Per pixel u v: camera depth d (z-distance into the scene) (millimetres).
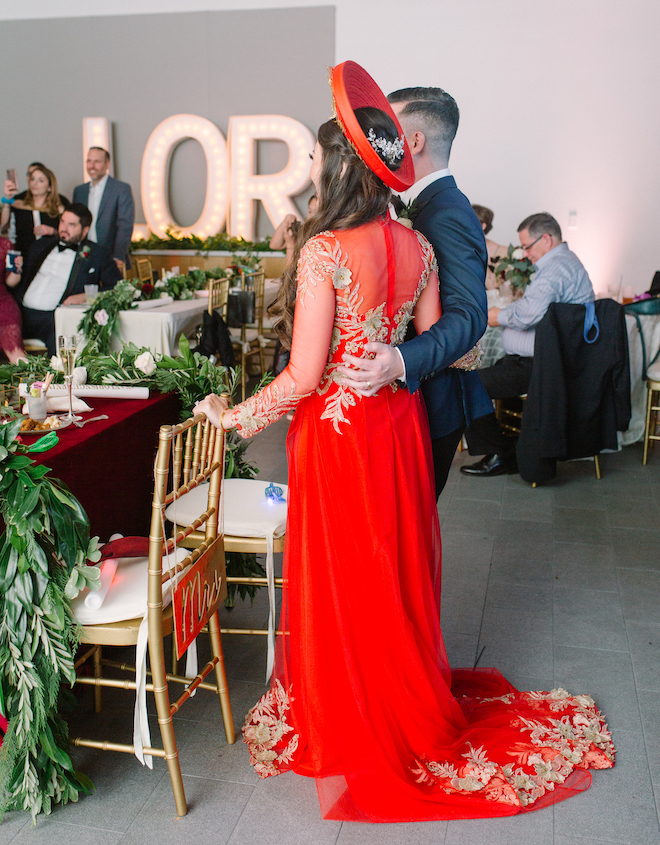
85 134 8414
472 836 1749
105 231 7484
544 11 6984
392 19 7410
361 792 1819
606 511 3930
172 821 1794
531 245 4277
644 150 7031
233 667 2451
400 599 1901
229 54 8062
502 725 2104
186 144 8445
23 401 2451
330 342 1806
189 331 5449
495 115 7270
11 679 1721
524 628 2729
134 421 2451
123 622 1744
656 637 2664
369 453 1848
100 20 8312
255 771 1972
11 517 1654
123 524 2430
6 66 8648
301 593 1902
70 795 1816
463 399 2250
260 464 4590
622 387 4246
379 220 1761
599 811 1830
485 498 4125
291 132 7898
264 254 7473
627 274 7309
